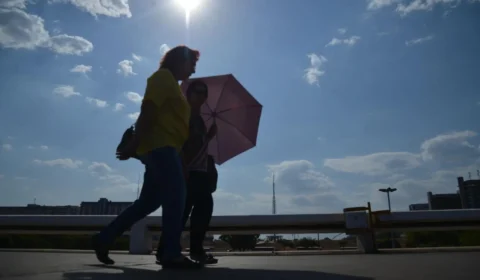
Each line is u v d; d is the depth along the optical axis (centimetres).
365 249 681
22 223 797
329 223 728
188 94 356
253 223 755
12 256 391
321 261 360
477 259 358
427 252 591
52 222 793
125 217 301
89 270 232
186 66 290
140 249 698
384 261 343
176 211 254
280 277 200
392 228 698
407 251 666
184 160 314
